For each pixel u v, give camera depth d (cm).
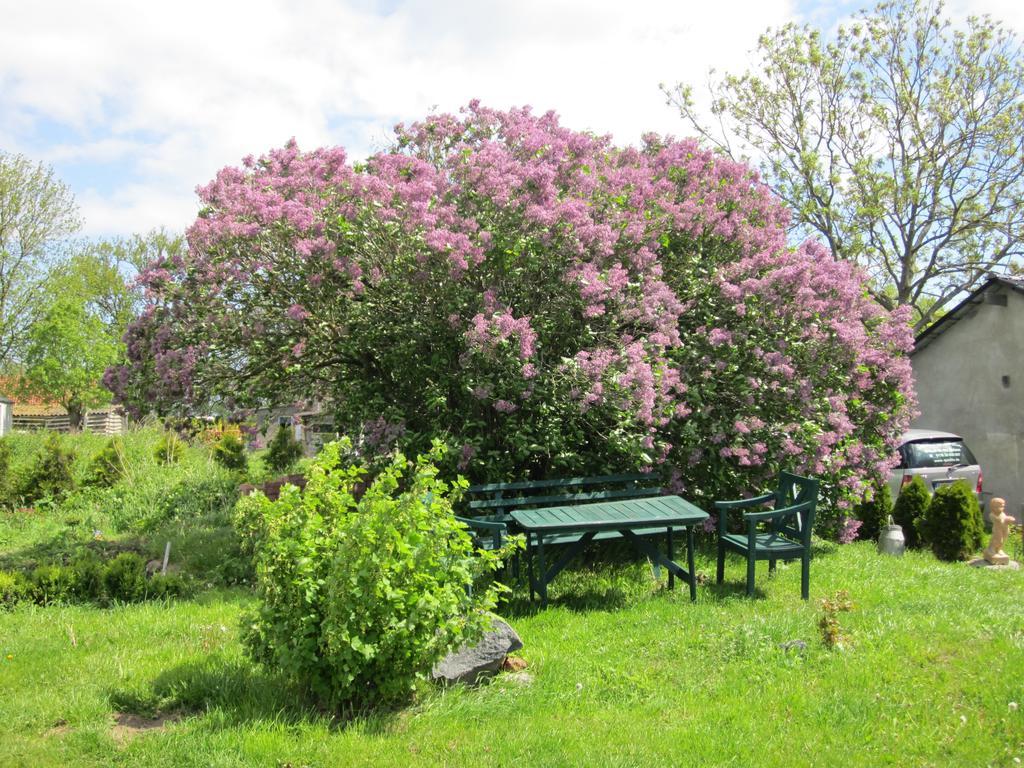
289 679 446
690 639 542
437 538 434
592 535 647
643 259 793
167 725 415
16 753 381
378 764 369
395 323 806
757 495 854
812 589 681
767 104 2206
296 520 434
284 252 776
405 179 823
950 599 657
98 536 963
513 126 900
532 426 765
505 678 480
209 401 837
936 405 1565
